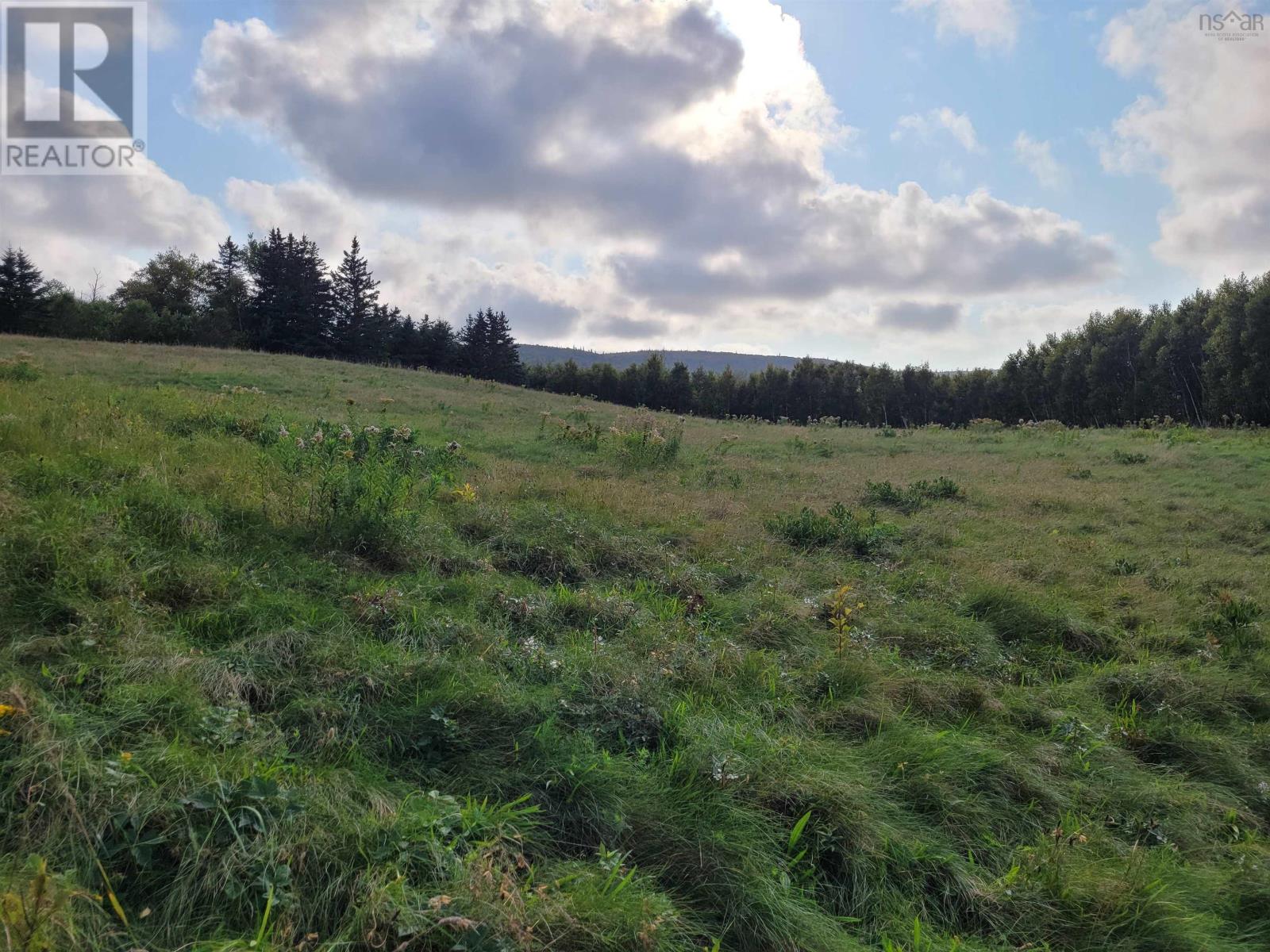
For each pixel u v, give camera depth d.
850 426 28.56
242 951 2.11
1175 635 5.96
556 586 5.62
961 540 8.50
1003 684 4.97
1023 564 7.51
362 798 2.86
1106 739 4.33
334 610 4.19
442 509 6.78
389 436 6.88
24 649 3.15
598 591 5.54
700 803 3.18
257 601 4.12
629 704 3.80
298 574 4.59
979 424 25.58
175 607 3.96
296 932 2.28
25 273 46.12
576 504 8.02
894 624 5.57
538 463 11.46
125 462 5.91
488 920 2.32
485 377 70.25
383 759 3.19
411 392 22.44
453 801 2.87
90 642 3.28
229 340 55.34
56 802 2.41
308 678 3.51
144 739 2.79
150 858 2.36
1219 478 13.41
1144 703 4.88
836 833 3.17
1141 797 3.78
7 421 6.33
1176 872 3.23
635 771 3.33
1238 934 3.04
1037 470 14.47
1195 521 10.00
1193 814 3.71
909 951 2.74
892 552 7.73
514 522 6.77
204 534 4.84
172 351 25.64
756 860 2.92
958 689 4.62
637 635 4.80
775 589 6.22
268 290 59.19
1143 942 2.88
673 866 2.92
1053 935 2.90
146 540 4.50
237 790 2.59
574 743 3.39
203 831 2.46
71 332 46.66
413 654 3.89
